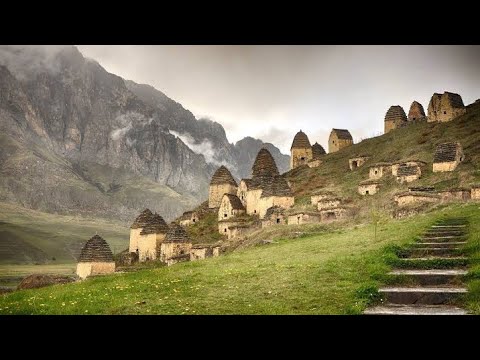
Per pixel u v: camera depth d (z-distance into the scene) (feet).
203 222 311.06
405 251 62.75
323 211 212.84
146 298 52.70
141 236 290.56
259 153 332.80
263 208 264.31
